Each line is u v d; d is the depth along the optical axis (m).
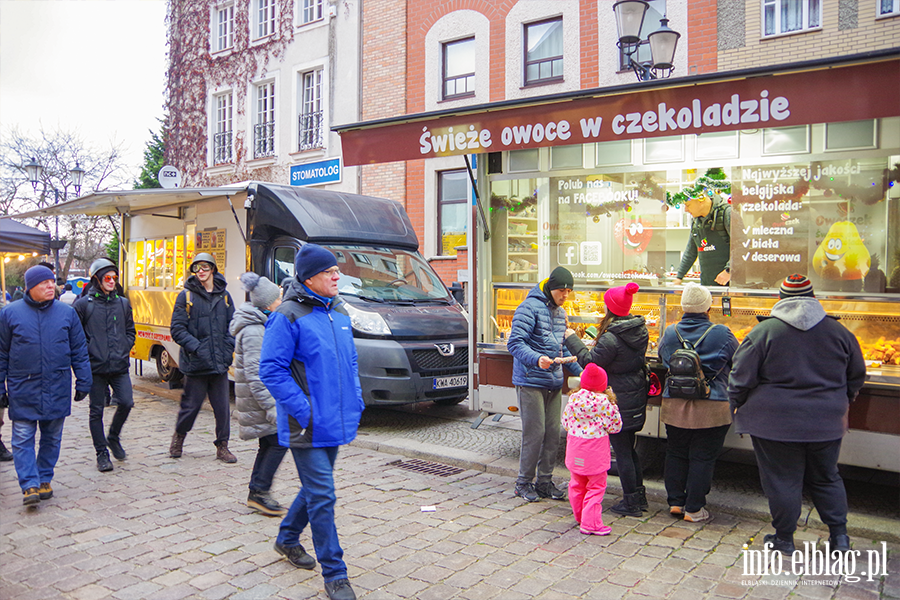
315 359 3.56
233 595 3.59
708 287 5.77
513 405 6.58
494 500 5.25
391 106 15.12
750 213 5.57
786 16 10.80
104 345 5.96
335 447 3.65
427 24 14.55
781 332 4.00
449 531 4.57
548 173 6.52
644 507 4.97
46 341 5.09
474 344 6.95
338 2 15.93
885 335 5.02
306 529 4.61
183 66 19.73
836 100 4.36
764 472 4.14
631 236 6.13
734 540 4.42
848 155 5.14
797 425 3.92
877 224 5.05
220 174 18.89
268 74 17.56
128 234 11.48
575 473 4.53
